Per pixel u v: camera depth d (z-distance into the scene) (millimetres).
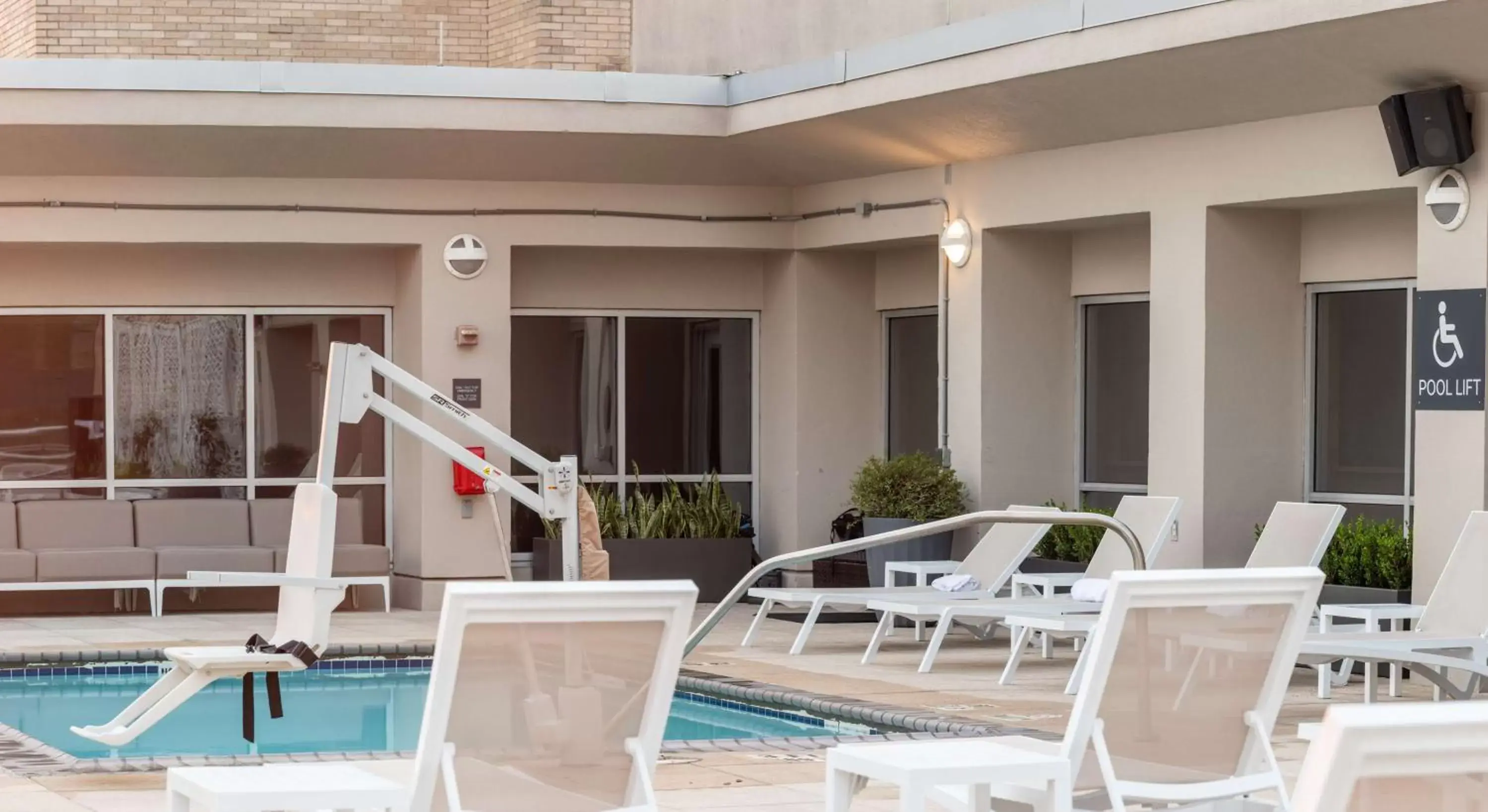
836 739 7898
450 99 13547
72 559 13672
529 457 11234
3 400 14695
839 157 14016
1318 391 11906
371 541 15219
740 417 15977
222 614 14305
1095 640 4496
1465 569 9031
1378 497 11539
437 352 14375
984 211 13219
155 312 14898
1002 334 13344
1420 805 2639
